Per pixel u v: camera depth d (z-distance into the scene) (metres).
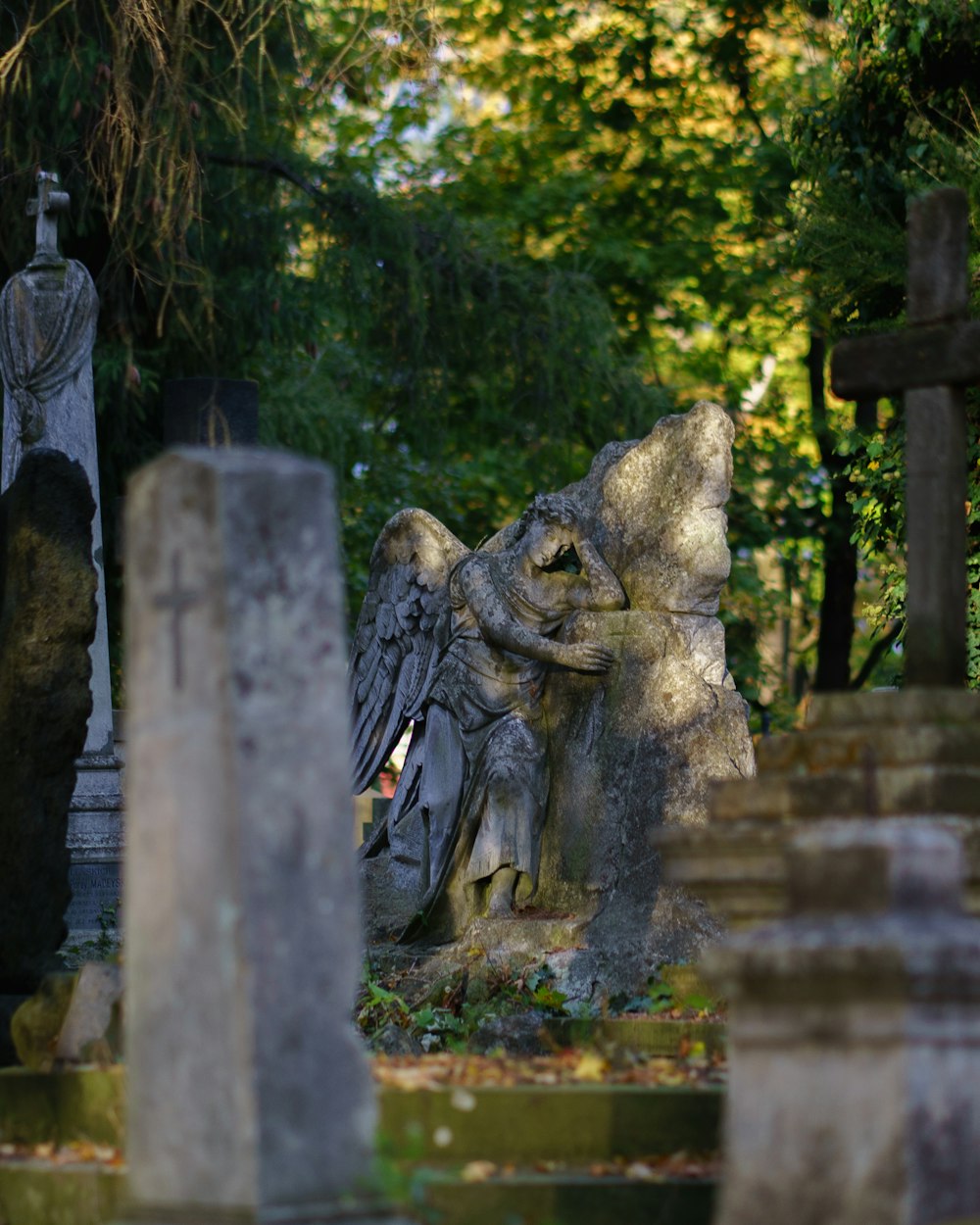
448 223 23.23
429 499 26.19
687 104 26.98
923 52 16.91
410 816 13.88
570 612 13.29
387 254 22.34
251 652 5.54
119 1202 6.88
